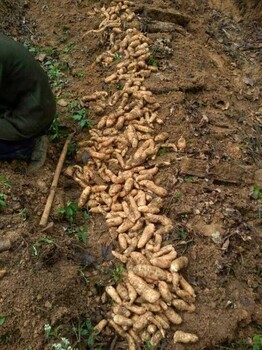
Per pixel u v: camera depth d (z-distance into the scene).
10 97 1.22
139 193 1.28
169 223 1.20
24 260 1.07
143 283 1.09
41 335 1.01
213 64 1.87
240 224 1.24
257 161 1.50
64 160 1.40
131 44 1.70
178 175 1.33
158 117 1.48
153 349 1.03
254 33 2.20
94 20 1.91
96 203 1.29
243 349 1.08
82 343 1.05
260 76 1.94
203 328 1.06
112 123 1.46
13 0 1.95
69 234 1.22
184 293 1.09
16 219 1.15
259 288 1.17
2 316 1.00
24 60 1.17
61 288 1.07
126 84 1.55
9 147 1.26
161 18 1.96
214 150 1.44
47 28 1.94
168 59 1.73
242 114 1.69
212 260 1.17
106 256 1.19
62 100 1.57
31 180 1.28
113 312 1.08
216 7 2.29
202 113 1.55
